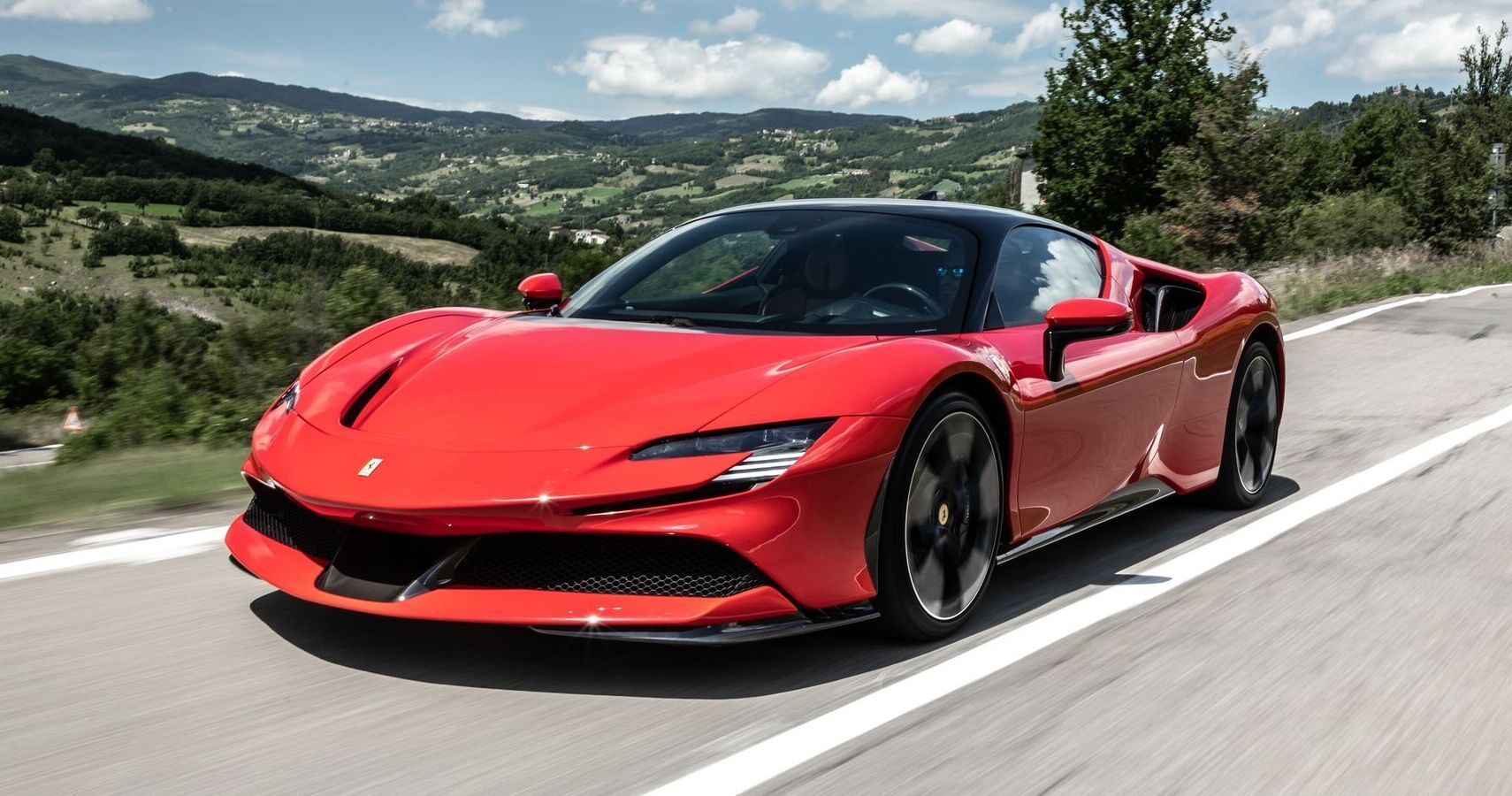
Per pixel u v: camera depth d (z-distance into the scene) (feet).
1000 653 8.50
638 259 11.41
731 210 12.25
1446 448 16.49
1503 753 6.90
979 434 9.11
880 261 10.33
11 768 6.40
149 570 10.29
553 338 9.43
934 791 6.24
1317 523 12.62
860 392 8.19
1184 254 58.80
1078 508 10.76
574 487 7.47
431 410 8.46
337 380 9.37
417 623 8.89
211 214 557.74
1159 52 106.83
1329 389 22.20
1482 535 12.07
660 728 7.02
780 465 7.70
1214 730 7.17
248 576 10.15
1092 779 6.44
